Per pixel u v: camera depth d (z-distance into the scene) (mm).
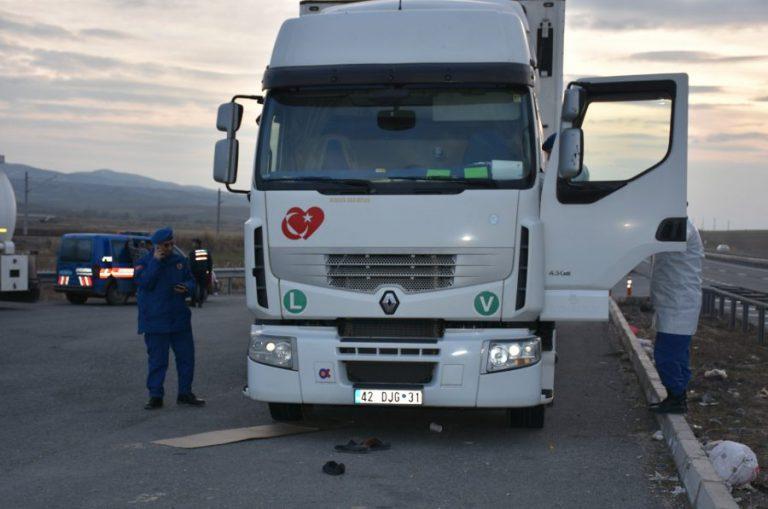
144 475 6930
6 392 10828
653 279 9117
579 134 7812
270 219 8109
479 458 7723
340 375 8023
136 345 15727
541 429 9016
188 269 10094
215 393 11008
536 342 8031
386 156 8078
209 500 6266
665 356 9039
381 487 6699
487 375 7898
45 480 6754
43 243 57750
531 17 11930
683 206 7961
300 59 8336
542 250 8000
